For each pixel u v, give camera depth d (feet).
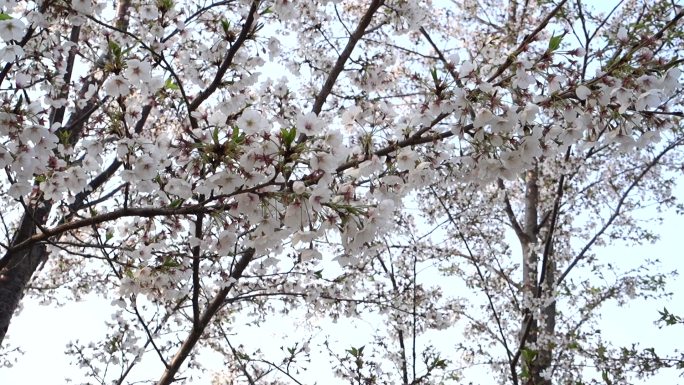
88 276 25.25
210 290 21.16
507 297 34.22
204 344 25.49
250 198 9.68
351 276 23.39
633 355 26.25
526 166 10.21
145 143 11.09
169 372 16.67
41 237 12.14
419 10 17.97
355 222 9.47
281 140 9.02
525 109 9.85
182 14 17.48
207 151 9.23
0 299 19.01
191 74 15.83
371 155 10.16
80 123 17.78
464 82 10.06
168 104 14.05
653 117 10.31
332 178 9.40
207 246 12.66
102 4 16.76
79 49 18.56
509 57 10.26
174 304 20.75
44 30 14.42
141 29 18.01
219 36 15.08
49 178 11.84
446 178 10.89
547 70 10.21
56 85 14.98
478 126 9.80
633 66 10.11
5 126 10.35
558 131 10.34
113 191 18.93
